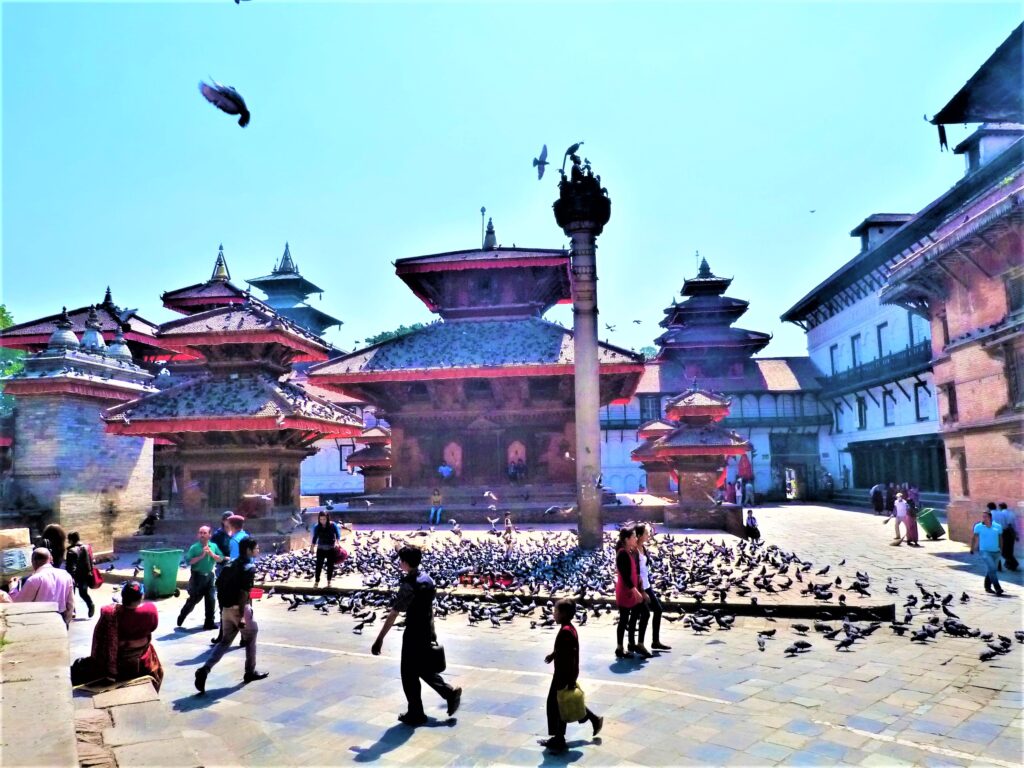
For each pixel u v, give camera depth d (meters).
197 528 22.41
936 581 17.16
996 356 22.50
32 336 36.09
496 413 30.84
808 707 7.86
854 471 54.38
